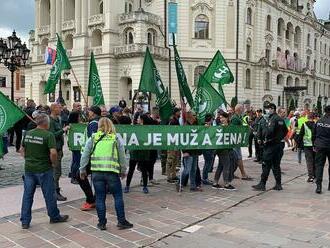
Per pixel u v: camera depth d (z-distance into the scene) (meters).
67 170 13.55
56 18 48.88
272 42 53.28
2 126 8.07
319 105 56.78
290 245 6.67
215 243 6.74
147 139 10.05
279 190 10.94
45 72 50.34
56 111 9.43
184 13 45.38
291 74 57.66
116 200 7.34
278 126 10.72
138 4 47.16
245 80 48.28
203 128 10.44
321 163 10.66
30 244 6.59
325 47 71.44
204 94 11.70
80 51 45.44
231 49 46.53
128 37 43.53
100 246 6.53
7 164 14.35
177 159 11.84
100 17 44.06
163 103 11.31
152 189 10.75
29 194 7.34
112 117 11.67
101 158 7.24
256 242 6.79
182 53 45.47
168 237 7.01
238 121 12.51
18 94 67.31
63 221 7.73
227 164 10.83
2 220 7.78
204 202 9.41
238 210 8.77
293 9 58.28
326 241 6.87
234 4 46.56
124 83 44.09
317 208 9.01
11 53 21.78
